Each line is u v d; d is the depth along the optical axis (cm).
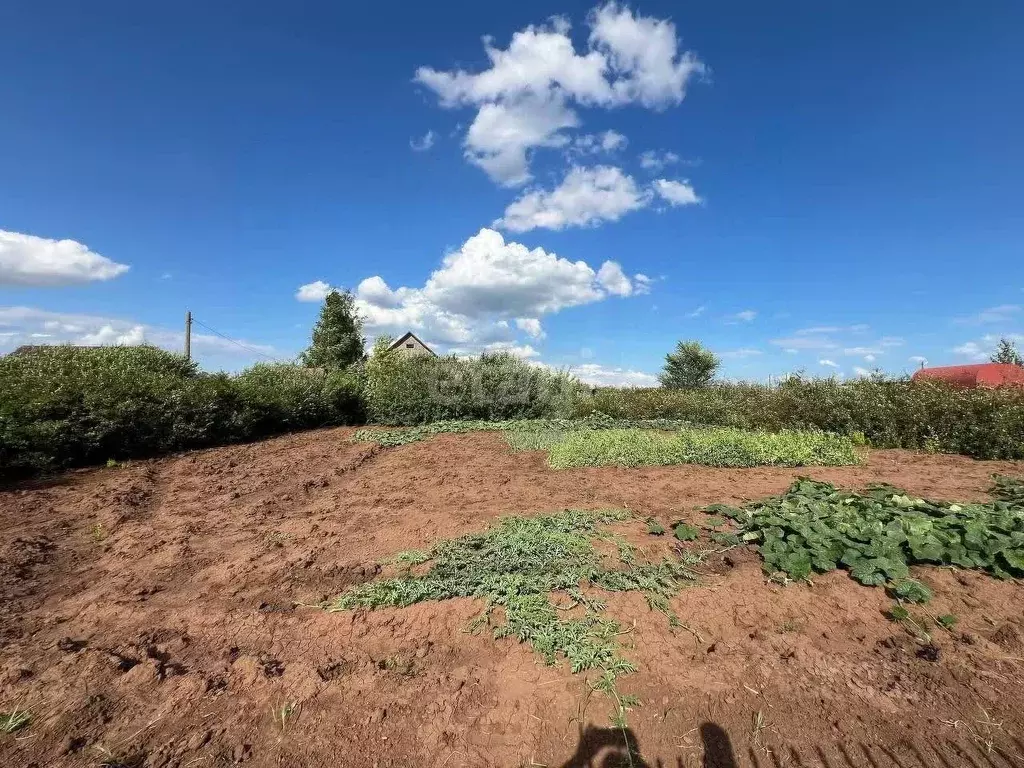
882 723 268
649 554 451
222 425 1073
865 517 478
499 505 606
